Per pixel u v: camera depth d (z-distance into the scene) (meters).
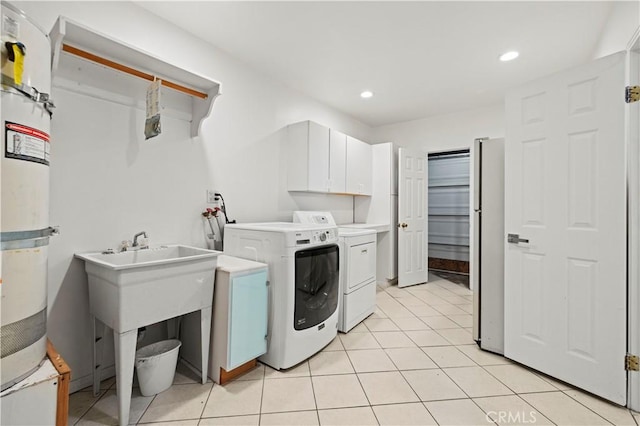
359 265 2.79
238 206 2.69
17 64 1.02
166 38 2.14
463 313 3.10
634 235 1.58
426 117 4.37
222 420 1.50
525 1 1.92
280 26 2.21
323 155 3.29
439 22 2.15
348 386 1.81
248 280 1.89
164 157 2.16
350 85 3.25
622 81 1.59
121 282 1.43
